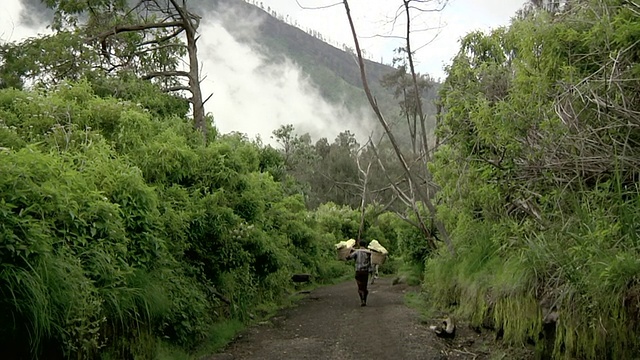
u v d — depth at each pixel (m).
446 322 9.08
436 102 11.91
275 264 13.26
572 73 5.84
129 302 6.60
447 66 10.73
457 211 11.23
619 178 5.15
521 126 6.22
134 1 18.09
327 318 12.13
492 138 6.81
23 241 4.75
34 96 9.36
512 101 6.67
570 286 5.75
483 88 9.03
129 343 6.79
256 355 8.23
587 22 6.06
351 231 37.78
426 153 14.19
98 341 6.13
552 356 6.33
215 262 10.44
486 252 9.84
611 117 5.37
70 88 10.48
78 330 5.36
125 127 9.41
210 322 9.80
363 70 13.12
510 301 7.46
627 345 5.02
